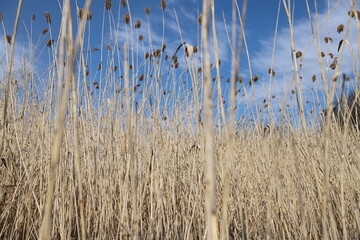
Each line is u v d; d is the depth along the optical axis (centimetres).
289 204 246
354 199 219
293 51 168
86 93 239
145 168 270
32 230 224
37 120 254
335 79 134
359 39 153
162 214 239
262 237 251
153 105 273
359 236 209
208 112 83
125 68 135
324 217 158
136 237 149
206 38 82
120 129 264
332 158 247
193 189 253
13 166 254
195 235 230
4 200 254
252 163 324
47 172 232
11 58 169
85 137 223
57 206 215
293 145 159
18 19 135
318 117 243
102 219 219
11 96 237
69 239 192
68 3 93
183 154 296
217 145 236
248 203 296
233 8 90
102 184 235
